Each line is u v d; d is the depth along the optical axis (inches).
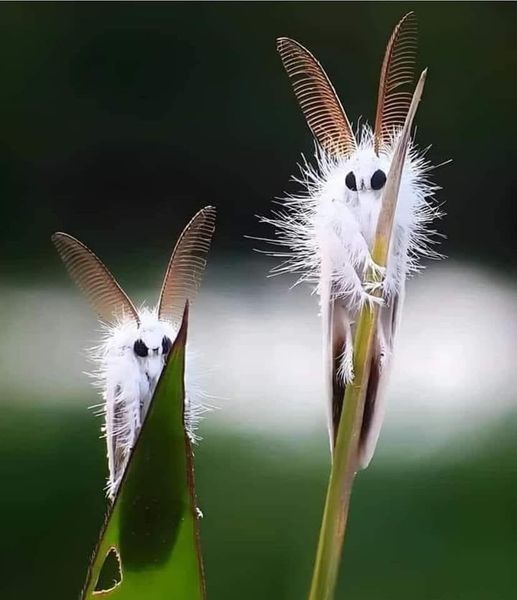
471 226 43.7
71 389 27.3
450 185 44.4
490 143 44.1
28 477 21.0
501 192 44.0
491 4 43.8
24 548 17.8
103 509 19.7
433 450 23.4
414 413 25.9
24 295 37.8
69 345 31.1
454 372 28.5
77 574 16.8
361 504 20.2
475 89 44.8
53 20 47.6
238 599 15.8
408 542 18.2
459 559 17.5
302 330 32.3
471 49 44.6
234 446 23.3
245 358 29.5
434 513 19.8
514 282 38.9
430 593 16.3
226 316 33.6
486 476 21.8
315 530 18.8
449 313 33.6
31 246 47.2
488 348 30.5
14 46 47.7
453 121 44.7
